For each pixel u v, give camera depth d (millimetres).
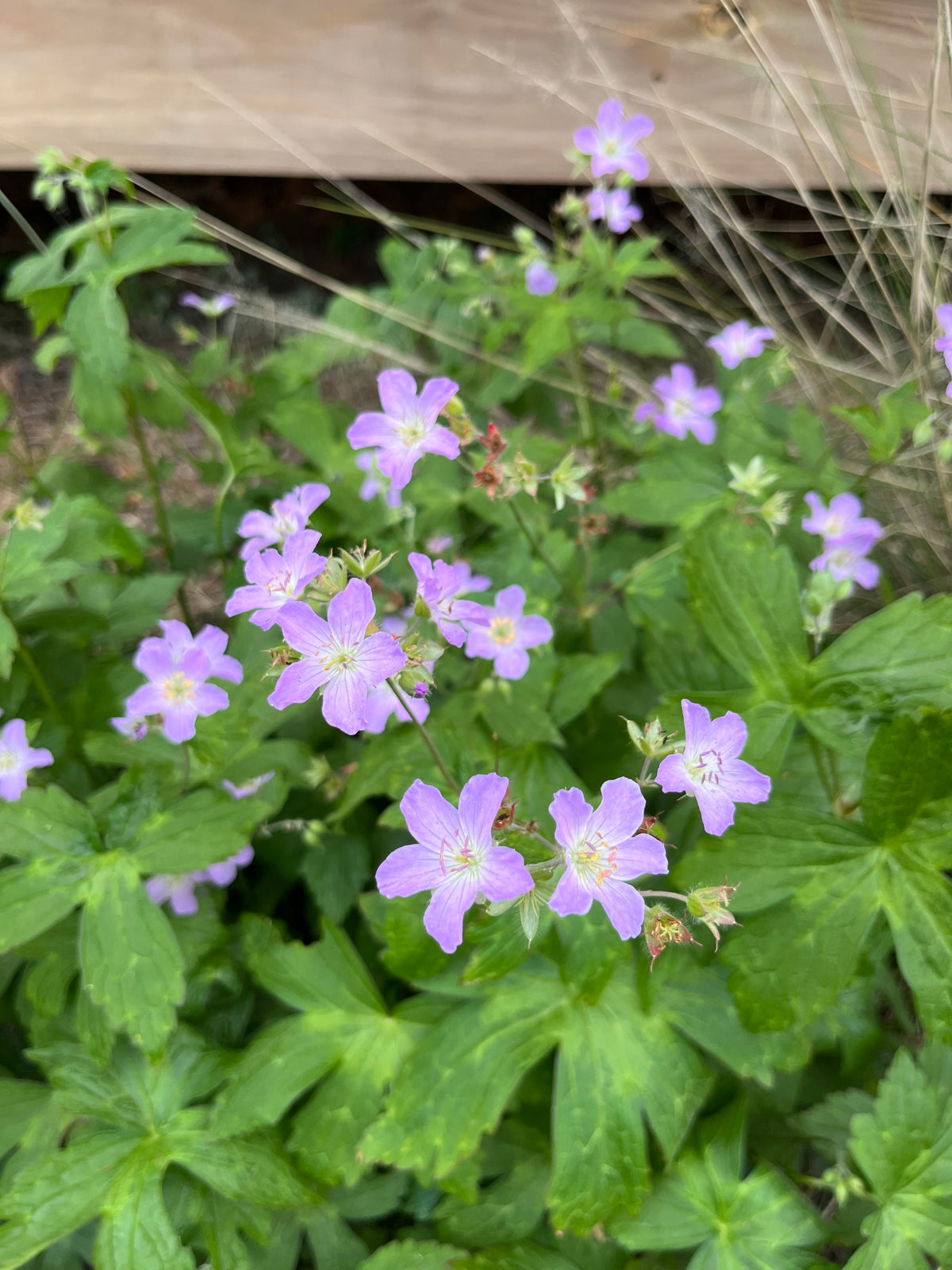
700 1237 257
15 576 300
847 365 422
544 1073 298
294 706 331
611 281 393
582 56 500
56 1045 286
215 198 680
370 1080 278
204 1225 272
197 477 566
